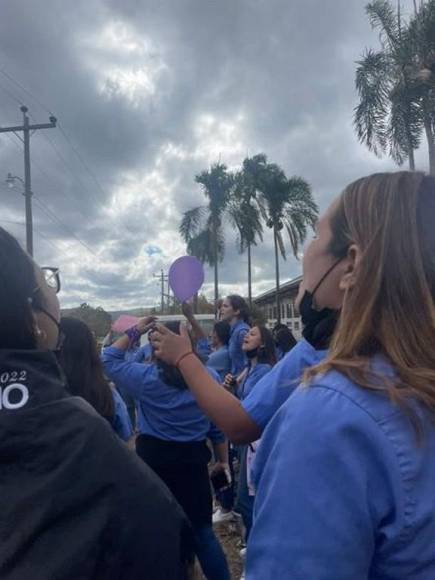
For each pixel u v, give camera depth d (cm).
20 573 94
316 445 97
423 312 110
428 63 1695
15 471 101
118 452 109
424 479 98
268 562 95
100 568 100
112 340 503
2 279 113
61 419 106
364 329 111
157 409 354
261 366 468
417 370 104
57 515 99
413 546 96
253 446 321
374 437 98
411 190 118
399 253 113
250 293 3262
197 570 127
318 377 108
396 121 1709
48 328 131
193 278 277
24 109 1977
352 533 93
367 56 1762
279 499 97
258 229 3120
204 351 489
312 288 137
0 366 106
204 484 355
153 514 108
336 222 130
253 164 3100
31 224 1986
